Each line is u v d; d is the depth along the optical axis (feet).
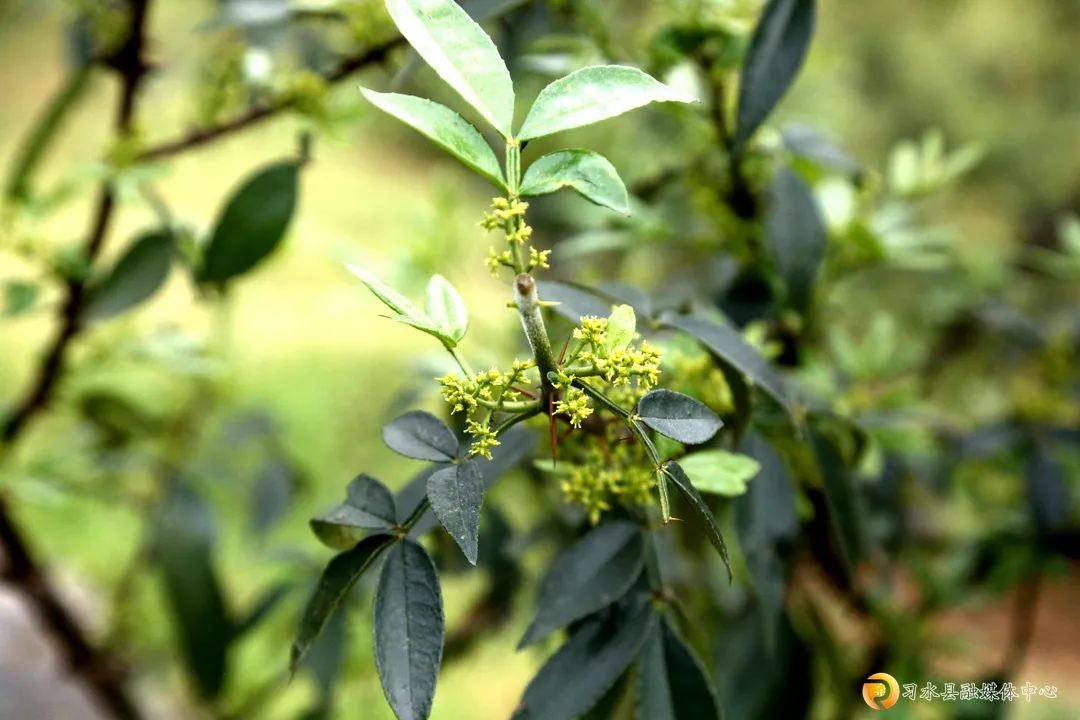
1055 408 4.27
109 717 5.42
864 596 3.97
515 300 2.52
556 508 3.85
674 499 2.90
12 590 5.13
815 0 2.96
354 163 20.58
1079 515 4.51
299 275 10.49
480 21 2.98
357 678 5.09
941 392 5.50
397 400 3.95
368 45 3.35
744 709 3.21
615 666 2.70
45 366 3.99
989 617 9.80
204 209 17.72
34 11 5.29
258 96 3.63
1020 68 15.72
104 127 16.55
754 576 2.89
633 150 5.71
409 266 4.15
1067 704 8.75
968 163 4.04
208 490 6.00
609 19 4.04
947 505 5.35
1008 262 5.49
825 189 3.85
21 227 3.73
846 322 7.00
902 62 15.03
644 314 2.81
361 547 2.59
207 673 4.37
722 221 3.57
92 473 4.82
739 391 2.82
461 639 4.16
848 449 3.29
